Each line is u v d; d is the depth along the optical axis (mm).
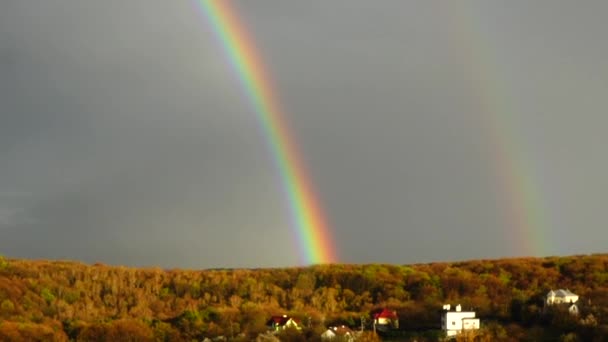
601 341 95125
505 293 151625
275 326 129625
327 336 114688
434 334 114125
